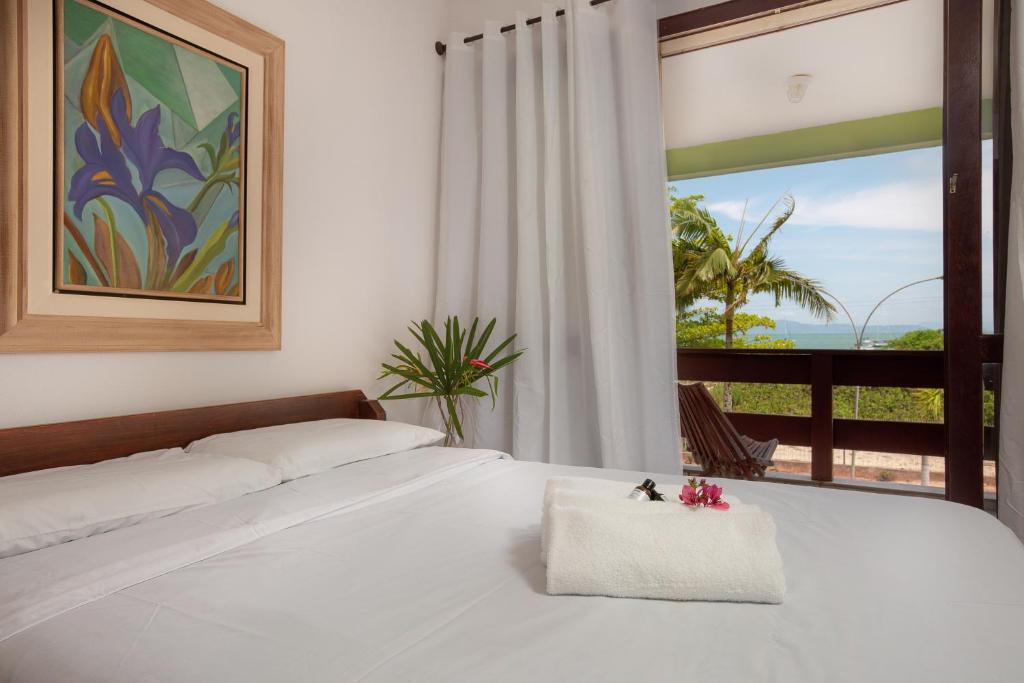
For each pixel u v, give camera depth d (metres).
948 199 2.23
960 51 2.19
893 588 0.98
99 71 1.67
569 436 2.74
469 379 2.66
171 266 1.86
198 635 0.81
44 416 1.58
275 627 0.83
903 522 1.33
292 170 2.29
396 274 2.81
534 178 2.81
